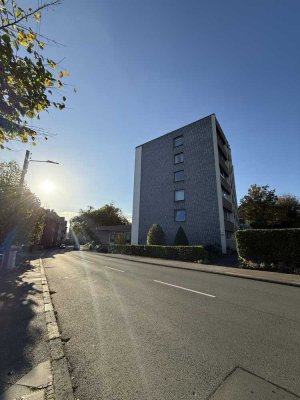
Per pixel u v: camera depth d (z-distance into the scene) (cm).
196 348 394
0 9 314
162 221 3100
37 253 3494
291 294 781
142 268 1491
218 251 2341
